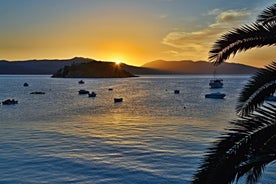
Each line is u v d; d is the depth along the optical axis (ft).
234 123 15.58
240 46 14.89
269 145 14.19
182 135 90.63
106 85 481.87
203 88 381.19
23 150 72.18
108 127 107.14
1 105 191.93
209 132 95.20
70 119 128.77
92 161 62.59
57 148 74.23
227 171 14.29
